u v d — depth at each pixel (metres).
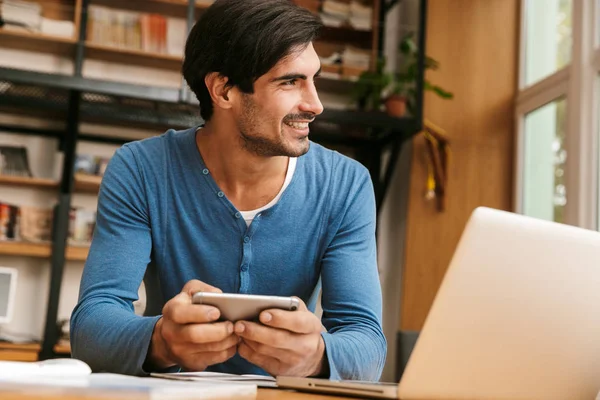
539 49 4.95
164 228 1.36
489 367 0.86
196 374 1.06
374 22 4.56
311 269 1.40
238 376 1.08
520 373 0.88
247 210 1.38
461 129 5.03
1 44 4.33
